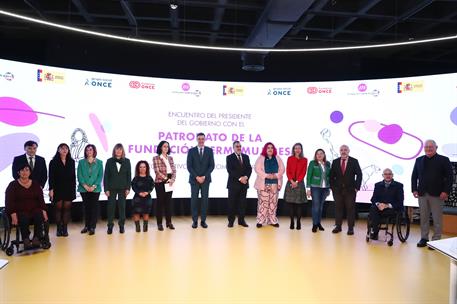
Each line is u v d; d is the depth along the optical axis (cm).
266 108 971
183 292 450
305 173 845
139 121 920
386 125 909
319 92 959
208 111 959
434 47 1003
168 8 824
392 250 653
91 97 880
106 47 994
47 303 413
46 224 633
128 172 781
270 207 870
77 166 833
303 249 654
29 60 952
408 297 442
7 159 773
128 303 416
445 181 664
